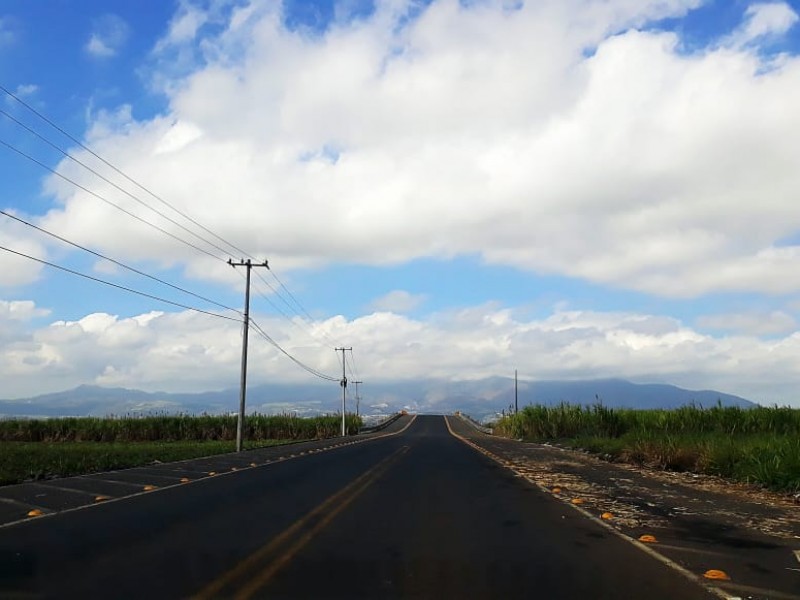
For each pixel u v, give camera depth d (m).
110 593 7.22
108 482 18.28
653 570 8.62
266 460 27.39
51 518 12.07
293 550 9.46
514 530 11.34
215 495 15.44
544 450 36.75
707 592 7.62
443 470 22.58
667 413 37.41
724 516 13.16
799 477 16.95
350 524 11.66
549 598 7.27
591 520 12.48
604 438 38.31
